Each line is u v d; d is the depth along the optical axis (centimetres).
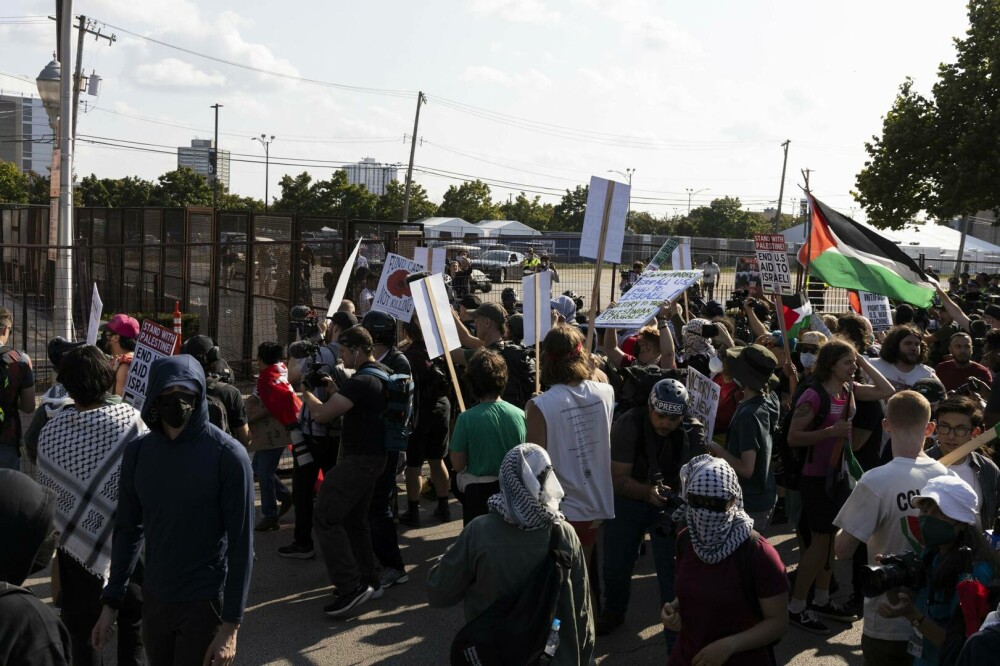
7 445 629
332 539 566
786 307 987
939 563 332
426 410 748
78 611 421
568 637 341
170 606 363
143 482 363
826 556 559
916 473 405
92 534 414
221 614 364
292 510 814
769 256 765
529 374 674
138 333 592
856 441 600
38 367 1201
